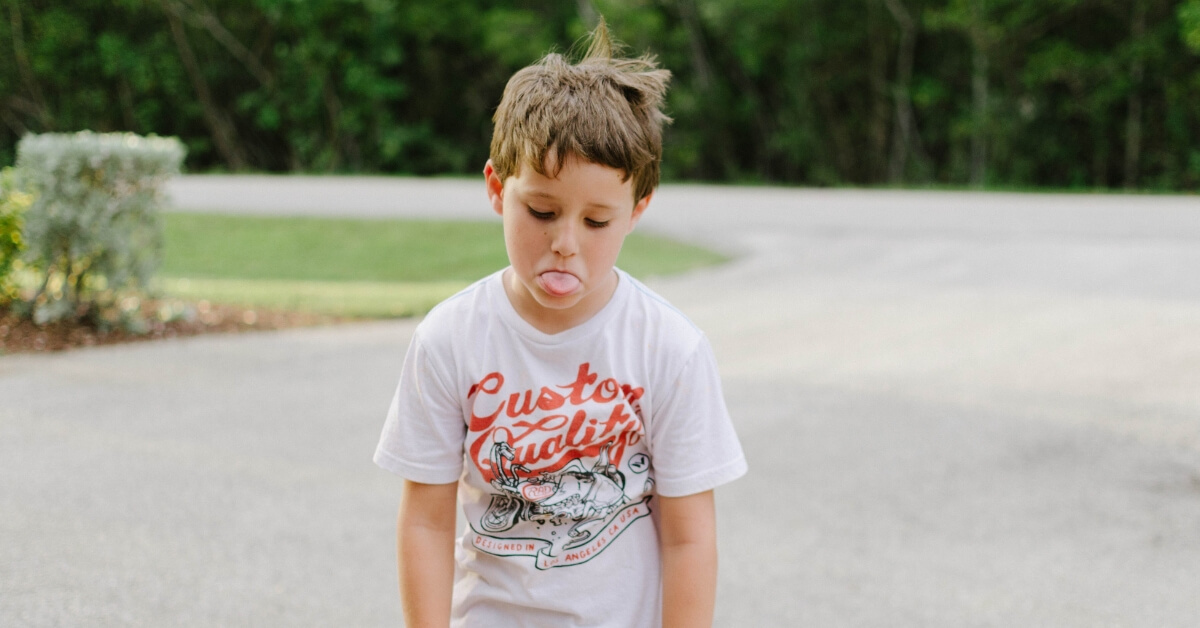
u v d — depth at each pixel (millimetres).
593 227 1288
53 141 6246
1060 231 13016
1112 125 28141
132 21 30484
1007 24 26578
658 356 1438
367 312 7582
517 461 1433
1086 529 3414
